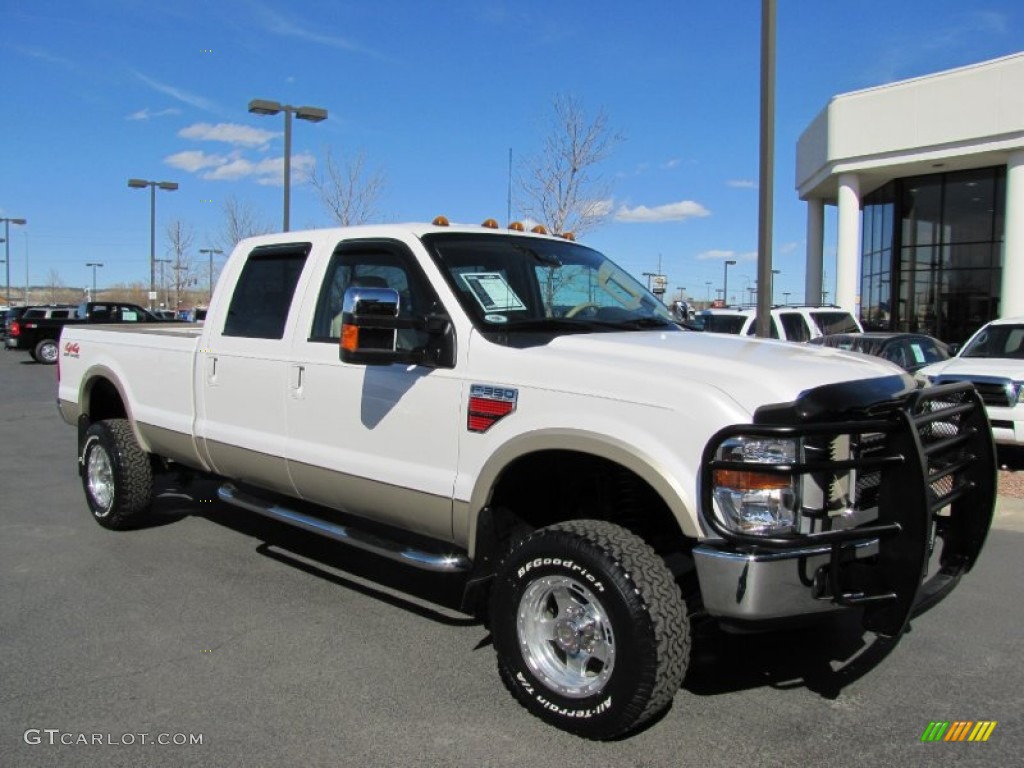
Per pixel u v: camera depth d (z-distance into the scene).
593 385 3.55
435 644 4.48
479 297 4.24
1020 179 20.16
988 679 4.11
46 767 3.25
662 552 3.97
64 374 7.25
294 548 6.24
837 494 3.33
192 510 7.36
